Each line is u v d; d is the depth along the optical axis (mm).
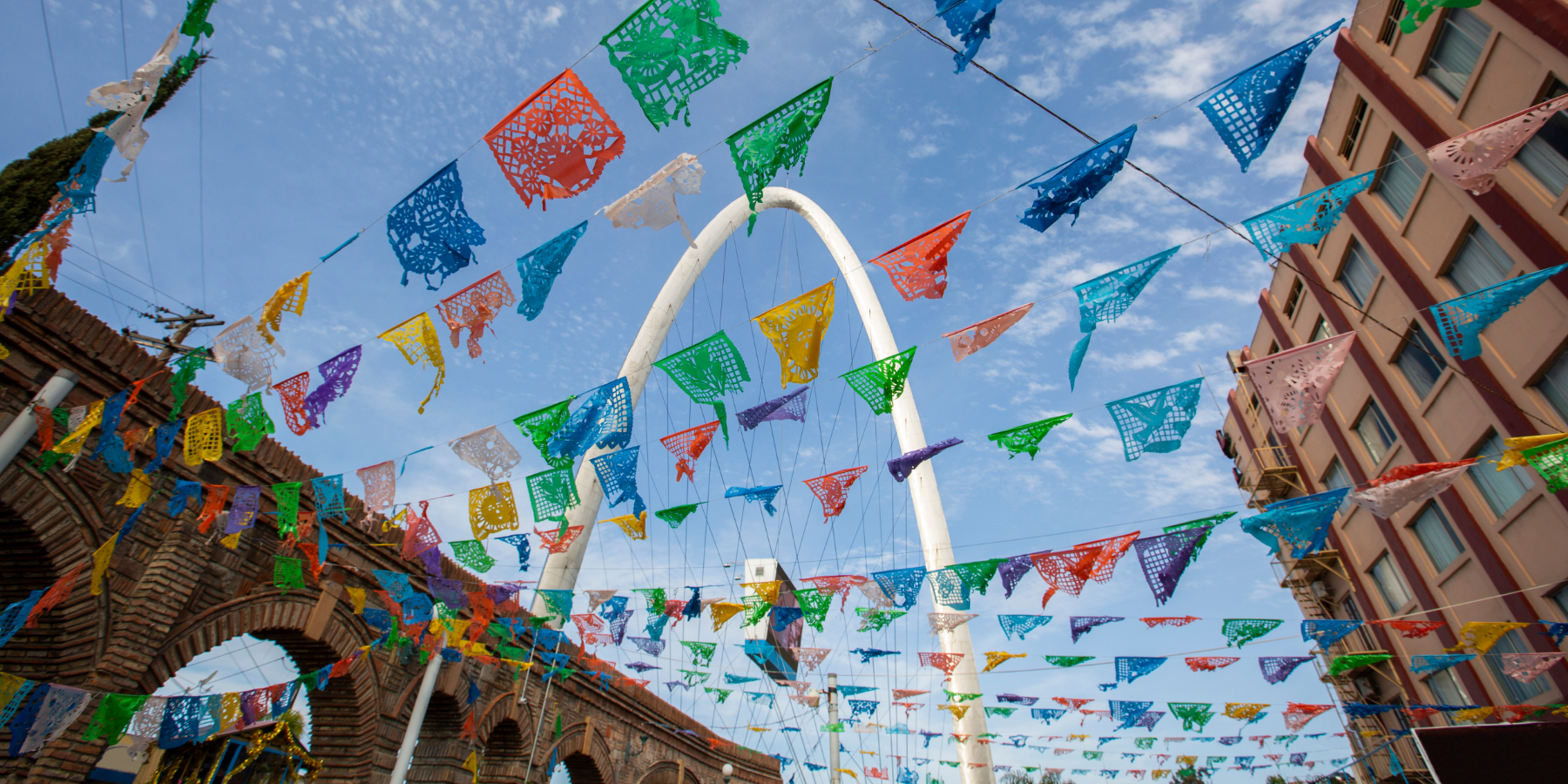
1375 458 16594
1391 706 11031
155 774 9477
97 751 7344
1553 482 5664
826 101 4215
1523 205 11242
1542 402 11562
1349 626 9055
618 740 16297
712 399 5977
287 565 9055
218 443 7168
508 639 11555
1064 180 4668
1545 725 7941
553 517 7363
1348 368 17109
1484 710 10086
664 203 4594
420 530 8391
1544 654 9359
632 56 3908
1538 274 4637
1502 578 12945
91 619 7500
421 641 10531
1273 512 6332
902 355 5824
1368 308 15773
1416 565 15719
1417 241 13727
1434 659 9797
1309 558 19328
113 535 7430
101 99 4480
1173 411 5598
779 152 4297
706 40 3807
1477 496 13445
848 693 13625
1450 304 4906
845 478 6988
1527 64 10578
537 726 13594
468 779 11906
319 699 10242
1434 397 14016
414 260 4902
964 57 4125
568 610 9844
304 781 10328
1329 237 16797
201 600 8539
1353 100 15078
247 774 9883
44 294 7262
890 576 8219
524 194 4473
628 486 7074
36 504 7168
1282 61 3955
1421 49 12883
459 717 12023
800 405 6383
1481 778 7863
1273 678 9938
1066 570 7145
